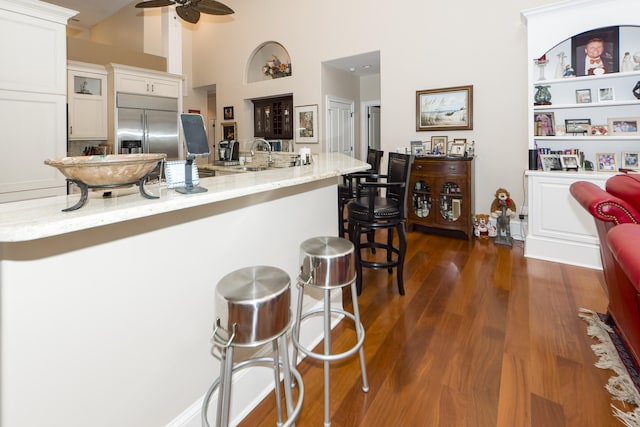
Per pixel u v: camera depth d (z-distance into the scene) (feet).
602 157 10.96
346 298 8.51
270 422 4.71
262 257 5.37
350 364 5.91
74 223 2.60
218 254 4.56
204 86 24.50
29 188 10.38
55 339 2.94
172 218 3.91
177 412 4.07
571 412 4.73
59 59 10.84
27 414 2.79
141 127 19.11
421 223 14.40
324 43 18.22
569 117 11.61
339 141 20.72
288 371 3.73
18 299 2.70
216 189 3.98
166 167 3.92
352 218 8.82
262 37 20.83
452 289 8.89
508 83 13.12
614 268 5.68
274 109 22.07
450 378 5.49
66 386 3.03
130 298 3.52
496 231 13.34
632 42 10.48
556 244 10.70
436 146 14.74
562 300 8.07
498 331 6.81
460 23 13.96
